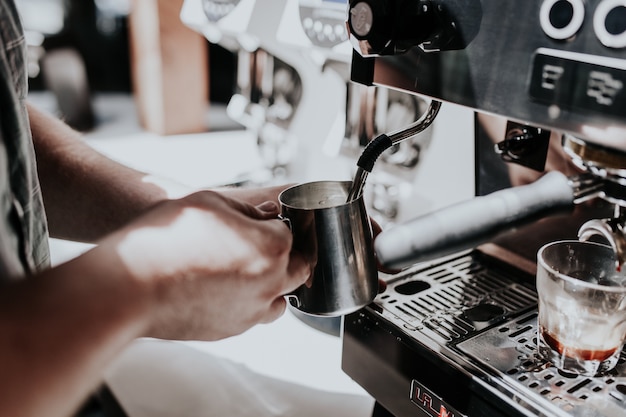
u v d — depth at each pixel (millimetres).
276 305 453
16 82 464
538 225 598
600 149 354
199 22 1023
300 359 744
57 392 299
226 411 646
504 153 574
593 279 506
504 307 566
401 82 443
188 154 1457
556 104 352
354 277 471
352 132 964
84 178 644
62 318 306
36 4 1982
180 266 357
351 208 458
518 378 467
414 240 480
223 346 770
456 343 508
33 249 505
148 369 719
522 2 356
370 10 386
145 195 622
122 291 331
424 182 859
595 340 462
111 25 2166
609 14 317
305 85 1049
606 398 448
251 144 1538
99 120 1791
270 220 416
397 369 534
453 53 401
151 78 1585
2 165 427
